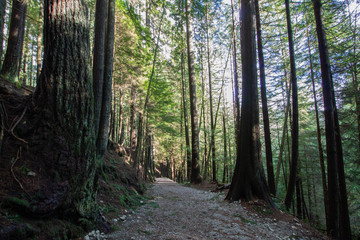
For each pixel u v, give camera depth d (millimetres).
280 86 12305
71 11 3414
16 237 2227
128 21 10133
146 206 5969
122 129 20734
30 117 3207
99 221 3604
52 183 2936
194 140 14055
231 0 12539
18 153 2922
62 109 3207
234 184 6977
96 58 5031
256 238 4082
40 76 3350
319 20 6277
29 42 14359
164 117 15680
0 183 2570
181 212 5539
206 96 22000
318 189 18078
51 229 2715
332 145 5863
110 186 5781
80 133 3379
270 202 6266
